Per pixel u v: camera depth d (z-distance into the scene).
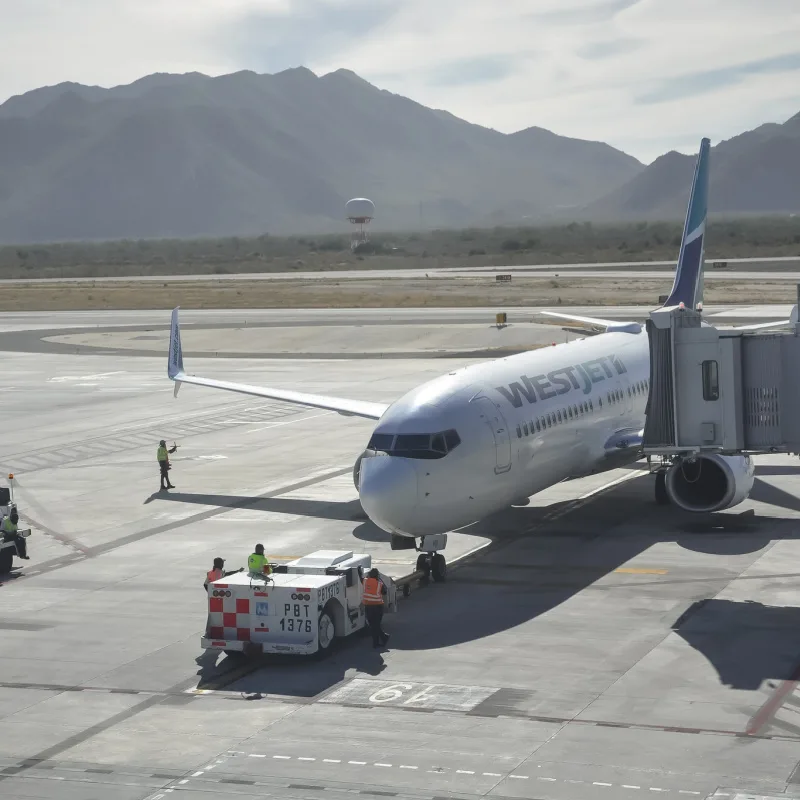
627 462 41.66
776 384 31.14
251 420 66.62
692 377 31.75
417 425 31.59
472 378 34.94
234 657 26.86
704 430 31.75
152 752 21.36
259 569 27.81
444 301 144.75
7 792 19.75
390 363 90.06
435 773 19.92
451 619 29.20
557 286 166.12
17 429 65.44
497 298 146.75
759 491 43.78
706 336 31.47
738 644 26.41
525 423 34.50
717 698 23.06
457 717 22.53
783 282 156.88
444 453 31.22
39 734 22.42
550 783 19.33
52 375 89.69
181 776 20.23
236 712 23.33
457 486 31.44
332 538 38.22
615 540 36.94
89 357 101.06
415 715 22.75
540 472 35.56
